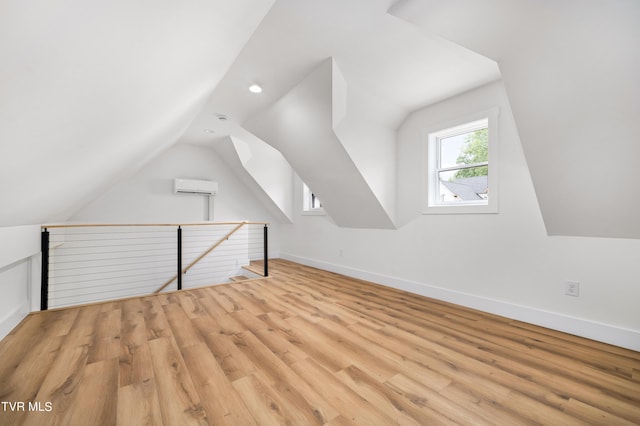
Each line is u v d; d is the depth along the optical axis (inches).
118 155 96.0
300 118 125.0
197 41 53.6
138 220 193.9
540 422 49.8
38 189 67.6
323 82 102.7
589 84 62.0
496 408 53.4
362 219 156.2
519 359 71.2
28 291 103.3
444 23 67.9
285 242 243.8
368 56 91.7
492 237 103.7
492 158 102.3
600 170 71.7
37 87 31.7
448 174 122.7
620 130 63.9
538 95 70.0
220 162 226.1
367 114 121.0
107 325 91.1
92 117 51.7
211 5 43.9
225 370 65.2
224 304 113.2
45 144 47.4
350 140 120.4
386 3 69.2
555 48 60.9
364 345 78.2
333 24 77.3
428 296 125.0
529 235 94.7
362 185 132.4
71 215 162.4
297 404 53.9
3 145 38.1
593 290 82.7
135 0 29.9
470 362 69.6
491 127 102.4
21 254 88.2
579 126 68.7
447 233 118.3
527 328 90.3
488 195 103.8
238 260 213.3
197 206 216.1
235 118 150.2
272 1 60.3
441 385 60.4
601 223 79.3
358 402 54.7
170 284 195.8
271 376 63.0
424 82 104.4
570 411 52.6
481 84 104.6
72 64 32.8
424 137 125.3
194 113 129.6
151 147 130.7
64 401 54.1
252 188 231.0
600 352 74.7
